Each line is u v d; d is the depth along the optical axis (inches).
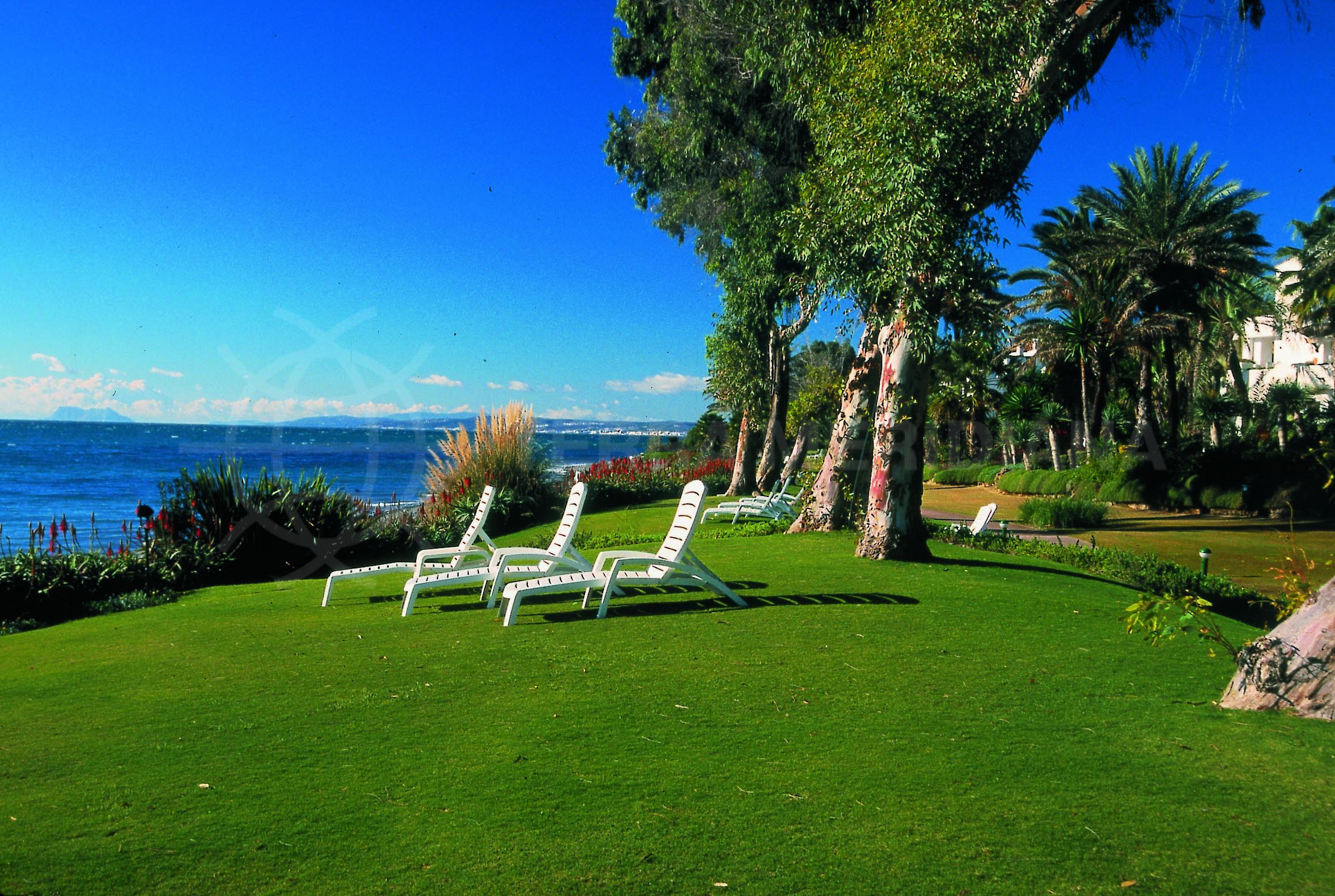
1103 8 379.9
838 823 131.5
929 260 362.6
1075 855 121.6
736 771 151.8
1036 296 1477.6
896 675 214.2
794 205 454.0
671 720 179.3
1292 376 1902.1
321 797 140.9
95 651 263.3
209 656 245.8
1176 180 1296.8
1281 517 1019.9
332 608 330.6
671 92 700.0
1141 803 138.8
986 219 372.8
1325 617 182.2
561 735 170.1
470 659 232.2
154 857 120.6
